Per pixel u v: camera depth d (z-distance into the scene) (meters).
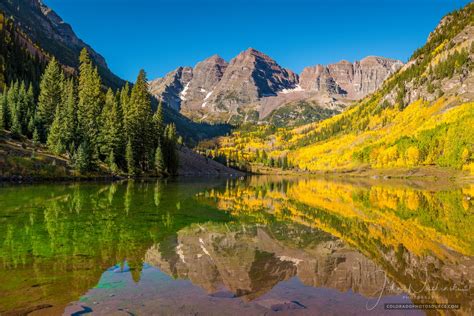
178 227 25.48
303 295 11.73
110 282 12.63
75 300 10.66
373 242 21.61
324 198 54.16
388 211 37.81
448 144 138.75
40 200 37.22
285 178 158.50
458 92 197.88
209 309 10.12
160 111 115.88
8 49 157.25
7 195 41.28
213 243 20.61
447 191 70.62
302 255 18.06
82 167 77.25
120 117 94.25
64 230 22.30
